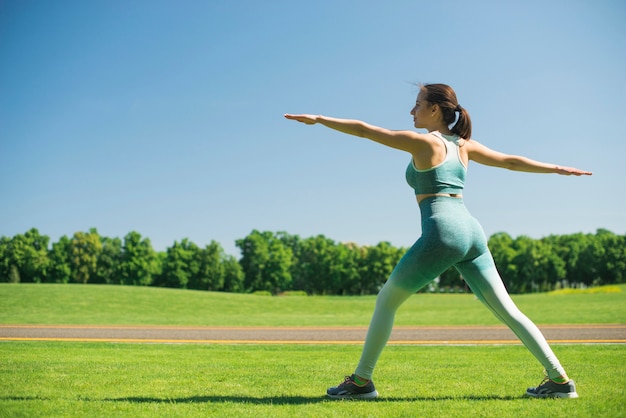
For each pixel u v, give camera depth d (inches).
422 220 165.3
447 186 163.6
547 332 474.0
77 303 1196.5
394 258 4185.5
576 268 3986.2
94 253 3612.2
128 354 315.9
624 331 477.1
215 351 341.4
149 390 185.6
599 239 4020.7
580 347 328.2
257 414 144.5
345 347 380.5
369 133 163.9
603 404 152.9
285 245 4692.4
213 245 3757.4
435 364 253.6
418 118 176.1
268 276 4020.7
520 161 178.1
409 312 984.3
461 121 172.1
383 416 141.4
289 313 1153.4
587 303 1114.1
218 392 182.1
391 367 242.1
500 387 186.7
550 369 164.9
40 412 147.9
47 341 434.0
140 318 869.2
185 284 3646.7
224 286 3870.6
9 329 592.1
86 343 412.2
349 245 4471.0
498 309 167.9
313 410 149.3
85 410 150.7
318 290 4249.5
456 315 863.7
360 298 2121.1
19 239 3503.9
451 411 146.5
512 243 4119.1
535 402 157.2
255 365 257.3
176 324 709.9
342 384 170.2
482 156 175.9
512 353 305.7
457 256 160.2
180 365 254.2
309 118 165.0
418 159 164.1
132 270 3560.5
